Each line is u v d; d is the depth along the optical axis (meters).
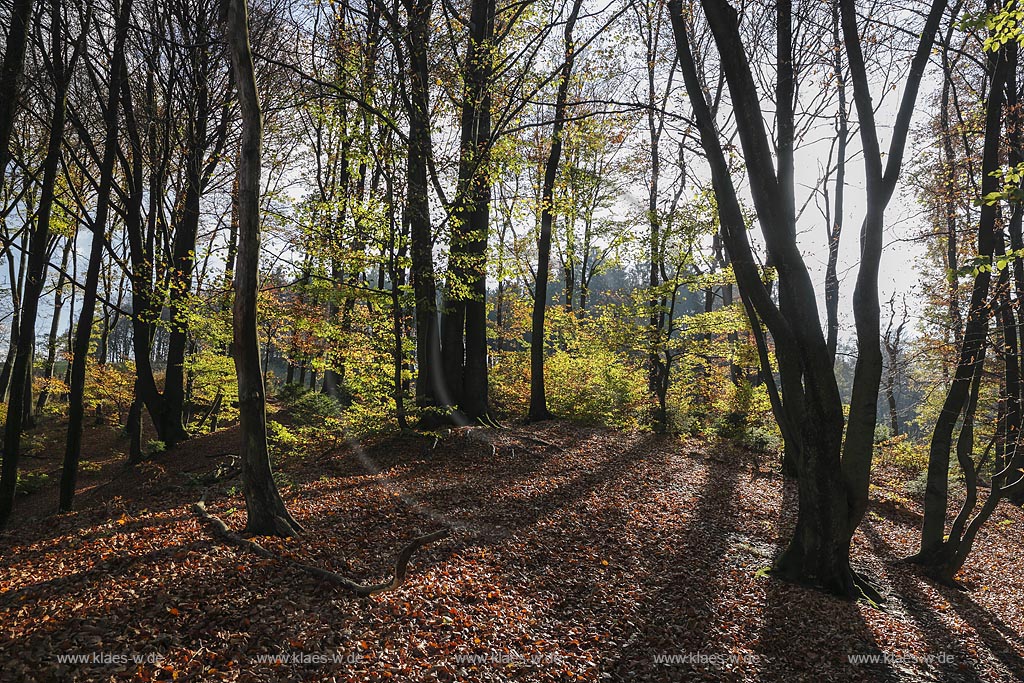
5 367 21.77
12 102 9.95
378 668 5.61
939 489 11.03
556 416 19.50
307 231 13.68
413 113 14.42
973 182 14.78
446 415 16.33
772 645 7.47
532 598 7.74
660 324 20.91
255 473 8.45
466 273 15.89
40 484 16.27
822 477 9.20
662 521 11.52
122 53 12.53
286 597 6.50
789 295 9.18
